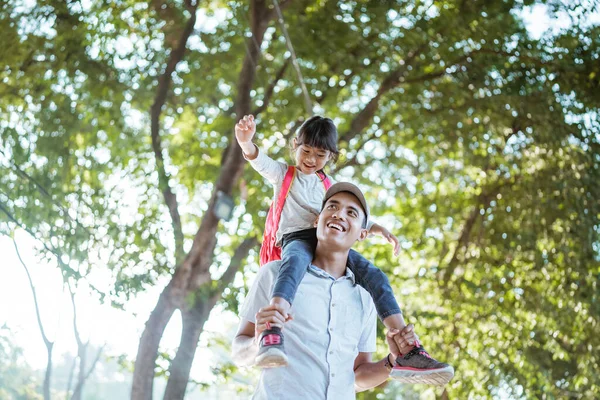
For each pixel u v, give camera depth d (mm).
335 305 3160
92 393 9227
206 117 13961
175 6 12828
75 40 11523
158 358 11938
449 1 12906
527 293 13188
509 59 13016
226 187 12625
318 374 3049
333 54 12898
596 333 12430
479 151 13594
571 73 12734
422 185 14695
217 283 12703
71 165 11062
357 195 3314
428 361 3199
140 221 11461
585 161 12562
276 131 13258
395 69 13453
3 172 9914
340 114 14586
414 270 14859
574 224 12516
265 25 12984
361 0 12945
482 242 13703
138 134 12438
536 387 13055
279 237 3781
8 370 7973
